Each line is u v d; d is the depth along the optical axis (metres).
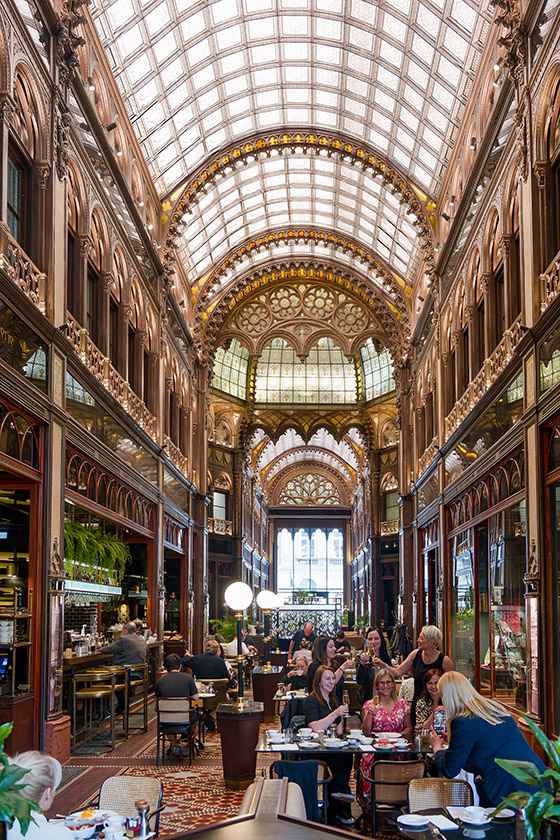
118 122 16.19
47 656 9.84
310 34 17.98
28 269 9.83
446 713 5.02
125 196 16.08
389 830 6.22
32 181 10.44
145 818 4.25
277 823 3.26
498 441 12.17
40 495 10.05
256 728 9.18
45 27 10.66
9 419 8.98
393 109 19.03
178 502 23.03
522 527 10.78
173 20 15.91
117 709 15.04
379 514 32.19
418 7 15.20
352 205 25.12
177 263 23.83
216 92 19.16
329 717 7.25
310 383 35.03
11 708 8.84
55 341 10.49
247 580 41.09
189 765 10.47
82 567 14.18
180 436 24.64
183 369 24.39
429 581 22.12
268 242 27.34
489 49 13.67
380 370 32.56
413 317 25.97
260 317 29.69
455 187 17.77
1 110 9.00
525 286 10.59
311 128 21.61
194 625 25.78
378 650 11.80
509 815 4.39
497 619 12.54
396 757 6.90
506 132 12.01
